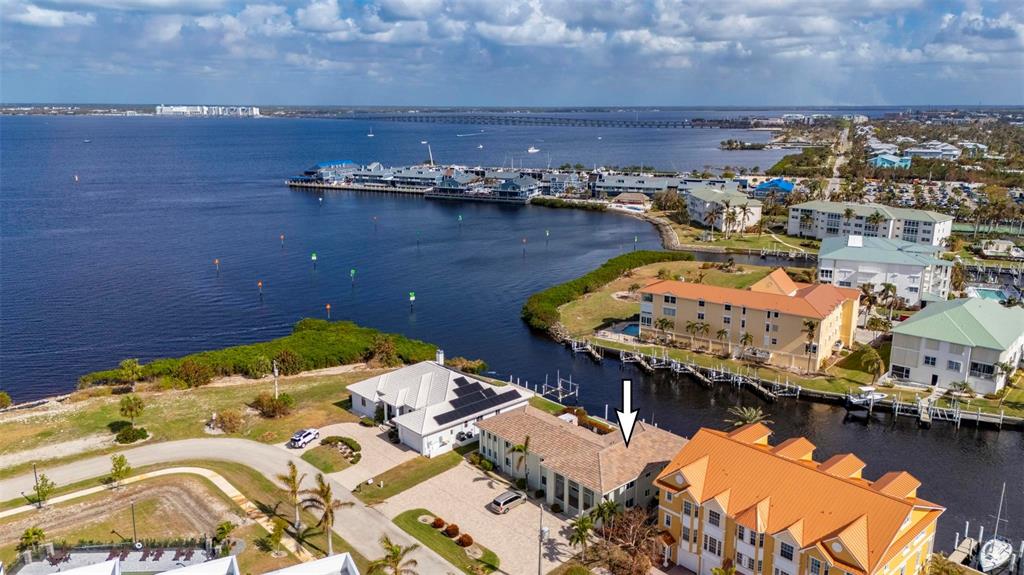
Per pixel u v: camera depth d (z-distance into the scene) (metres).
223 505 83.06
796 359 130.12
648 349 142.00
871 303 155.75
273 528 78.31
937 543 79.81
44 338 155.00
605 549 74.12
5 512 81.31
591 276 188.75
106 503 83.38
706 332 139.88
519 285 197.50
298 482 79.44
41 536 72.69
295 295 188.75
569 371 136.12
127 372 119.62
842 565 59.81
